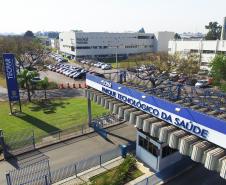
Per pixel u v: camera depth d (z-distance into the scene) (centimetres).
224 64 5034
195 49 7838
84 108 3988
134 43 11131
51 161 2466
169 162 2331
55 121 3422
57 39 14562
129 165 2312
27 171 2261
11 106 3716
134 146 2677
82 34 9900
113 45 10694
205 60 7344
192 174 2272
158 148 2225
